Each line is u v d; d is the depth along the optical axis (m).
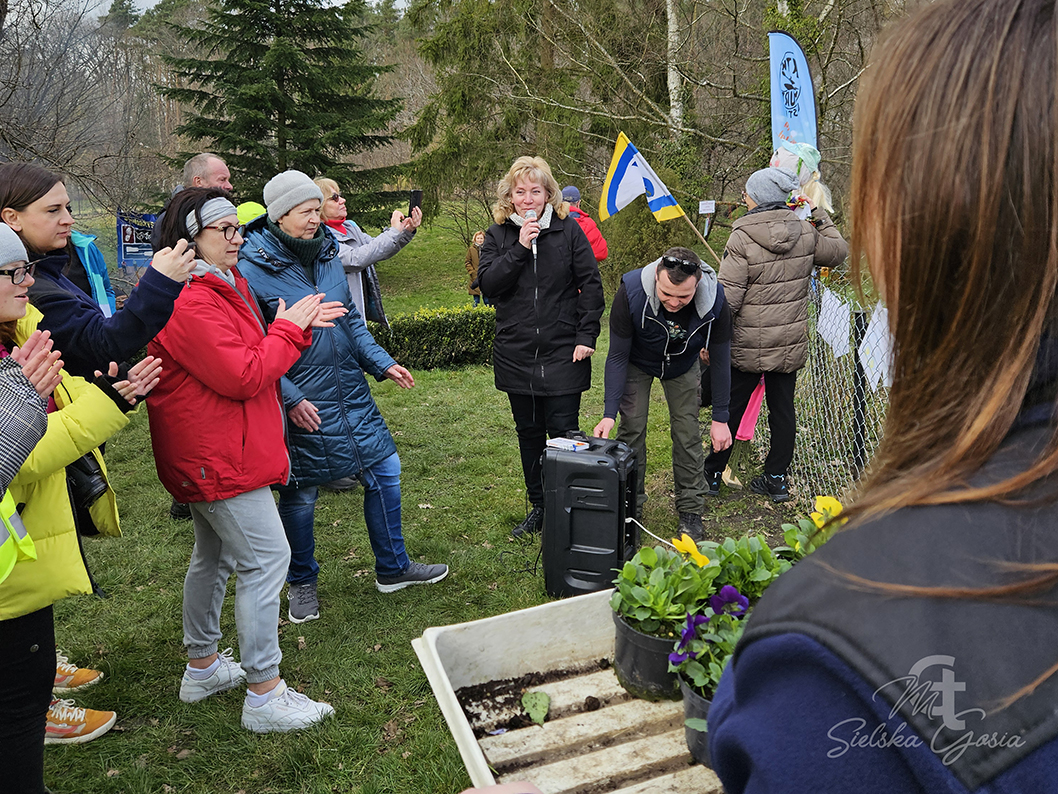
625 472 3.20
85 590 2.00
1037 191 0.38
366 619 3.41
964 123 0.40
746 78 13.23
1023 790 0.35
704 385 4.62
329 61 17.89
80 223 14.05
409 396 7.36
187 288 2.34
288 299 3.12
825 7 10.15
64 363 2.21
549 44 15.27
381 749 2.62
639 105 14.31
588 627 1.77
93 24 12.95
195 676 2.84
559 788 1.47
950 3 0.43
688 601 1.74
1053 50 0.39
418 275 19.48
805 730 0.39
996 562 0.38
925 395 0.44
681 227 12.94
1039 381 0.40
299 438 3.19
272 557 2.60
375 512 3.50
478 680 1.69
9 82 9.44
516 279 3.82
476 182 16.69
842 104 10.38
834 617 0.40
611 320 3.80
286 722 2.66
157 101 19.97
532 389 3.91
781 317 4.21
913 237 0.42
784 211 4.10
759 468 5.08
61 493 2.00
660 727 1.62
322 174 17.00
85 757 2.58
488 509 4.62
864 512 0.44
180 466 2.44
